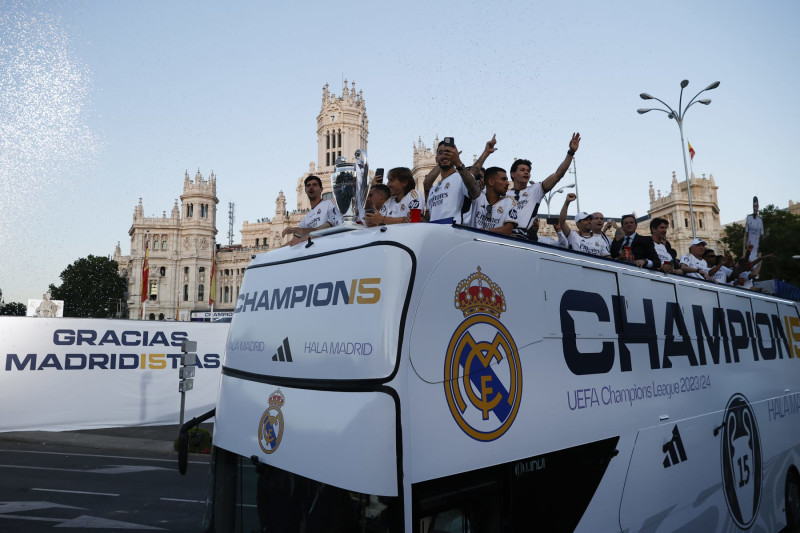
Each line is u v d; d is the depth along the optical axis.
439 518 2.57
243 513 3.25
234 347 3.68
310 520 2.70
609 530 3.72
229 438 3.48
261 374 3.30
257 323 3.48
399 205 5.09
